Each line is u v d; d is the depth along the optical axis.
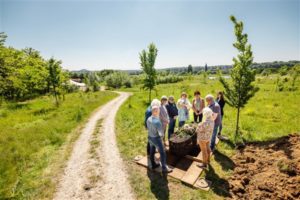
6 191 4.91
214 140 6.55
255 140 7.62
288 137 6.94
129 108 18.17
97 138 9.13
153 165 5.69
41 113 17.17
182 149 6.06
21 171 5.94
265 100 18.56
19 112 18.25
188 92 27.91
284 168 4.91
